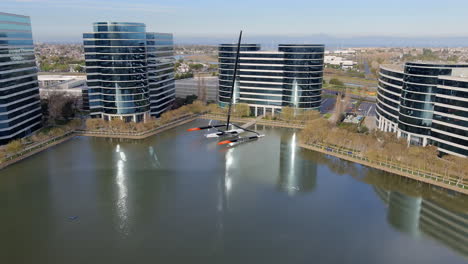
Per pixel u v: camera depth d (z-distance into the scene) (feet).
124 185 442.50
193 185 446.19
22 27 591.37
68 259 303.89
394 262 303.68
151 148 586.45
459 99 477.36
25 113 605.31
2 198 404.36
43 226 351.25
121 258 305.73
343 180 467.11
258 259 305.53
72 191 423.64
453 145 495.82
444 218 374.63
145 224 357.00
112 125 654.94
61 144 600.39
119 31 645.10
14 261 300.61
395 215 378.53
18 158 518.78
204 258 306.35
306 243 328.08
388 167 499.51
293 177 474.49
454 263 303.07
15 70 570.87
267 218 370.12
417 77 529.45
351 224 360.48
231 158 545.85
